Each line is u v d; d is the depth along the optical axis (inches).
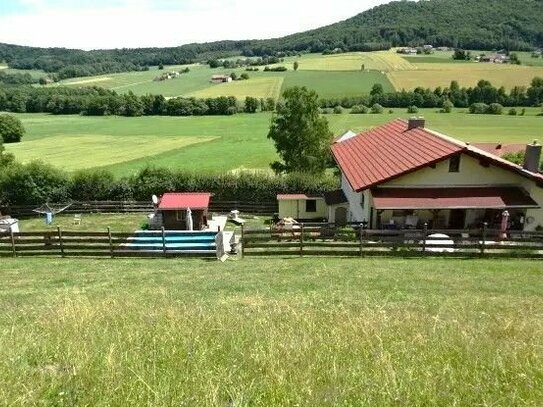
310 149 1895.9
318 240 936.3
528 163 1121.4
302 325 304.3
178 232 986.7
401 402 178.7
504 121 4298.7
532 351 245.0
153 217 1349.7
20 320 386.6
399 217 1075.9
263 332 282.4
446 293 583.2
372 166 1172.5
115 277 708.7
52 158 3073.3
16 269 784.3
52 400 186.7
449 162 1050.1
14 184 1485.0
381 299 529.3
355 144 1494.8
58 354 240.4
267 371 207.6
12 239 898.1
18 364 227.0
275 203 1514.5
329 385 195.5
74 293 581.0
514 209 1077.1
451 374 206.4
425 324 321.4
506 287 628.4
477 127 3996.1
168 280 676.1
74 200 1534.2
